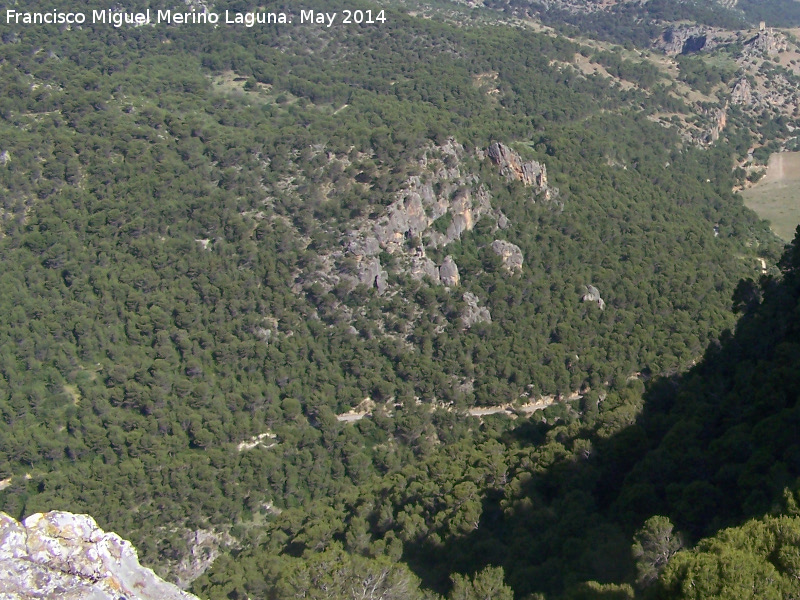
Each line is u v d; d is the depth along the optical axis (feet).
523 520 162.09
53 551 76.18
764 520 94.53
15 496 221.87
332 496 242.99
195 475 235.81
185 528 226.17
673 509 137.08
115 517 221.25
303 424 265.75
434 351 295.07
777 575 82.79
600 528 143.74
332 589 119.55
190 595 78.89
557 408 270.05
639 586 112.47
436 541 168.04
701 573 83.76
